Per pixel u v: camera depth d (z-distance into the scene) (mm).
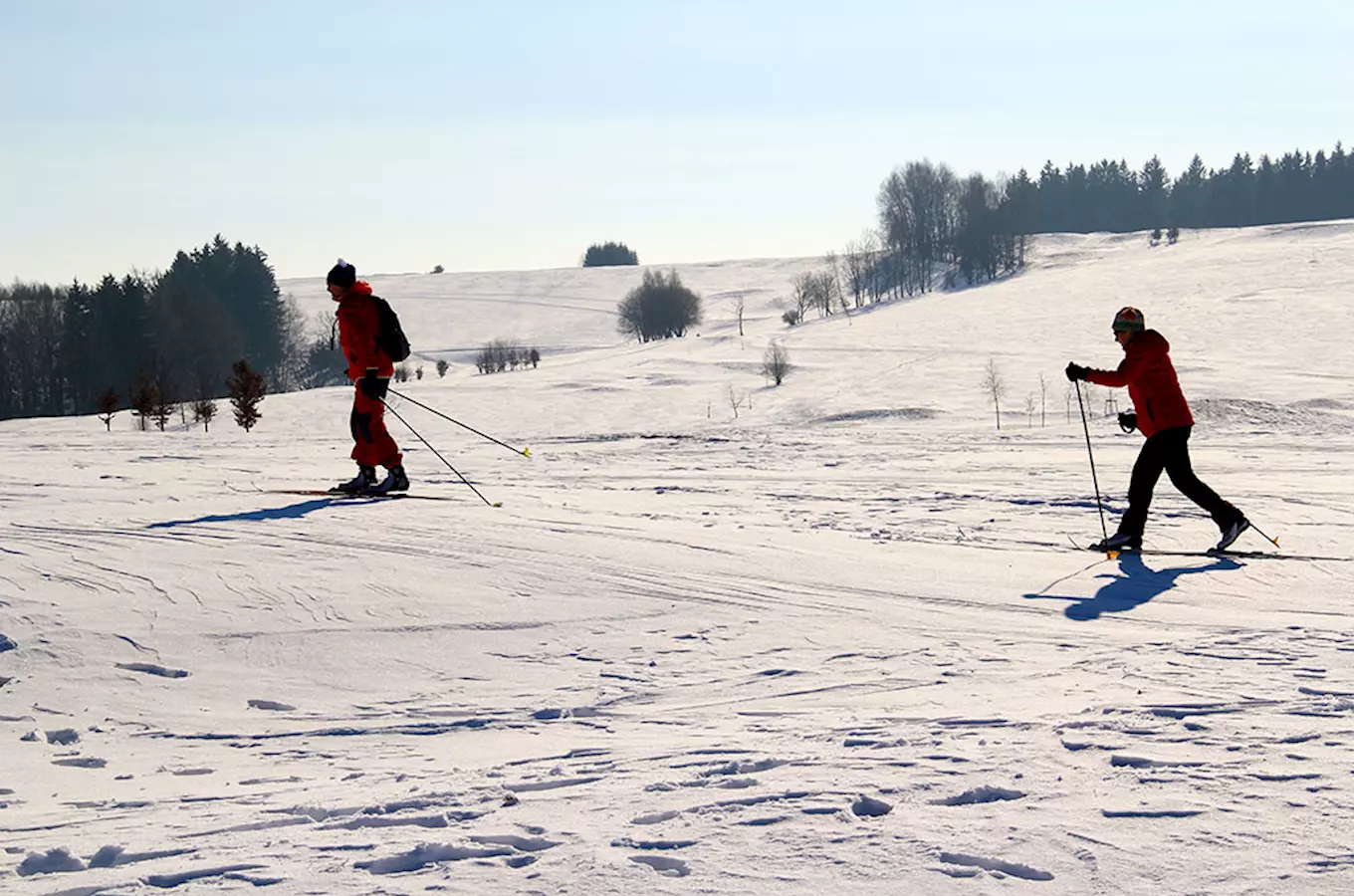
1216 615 7137
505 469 16797
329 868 3377
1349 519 10711
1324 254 85625
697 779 4254
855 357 59500
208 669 6414
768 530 9852
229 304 107375
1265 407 32844
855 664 6238
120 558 8289
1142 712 4949
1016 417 37062
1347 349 48812
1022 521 10703
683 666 6332
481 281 171625
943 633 6812
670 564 8398
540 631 6969
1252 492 12977
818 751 4594
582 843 3502
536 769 4586
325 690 6164
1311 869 3160
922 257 131250
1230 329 57500
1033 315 73812
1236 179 197375
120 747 5391
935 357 56750
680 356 66312
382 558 8375
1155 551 9109
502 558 8453
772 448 23234
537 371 62344
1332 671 5680
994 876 3164
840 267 150000
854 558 8766
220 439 24297
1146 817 3586
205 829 3914
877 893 3072
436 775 4621
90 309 83938
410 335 136125
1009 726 4816
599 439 27391
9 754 5270
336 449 20281
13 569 7945
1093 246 144625
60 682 6215
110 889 3283
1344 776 3947
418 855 3457
